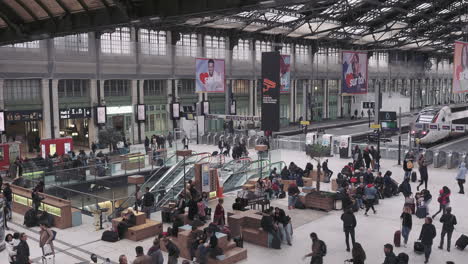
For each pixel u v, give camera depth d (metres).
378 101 45.16
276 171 26.62
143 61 43.88
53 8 17.02
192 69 48.81
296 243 15.55
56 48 36.81
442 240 14.85
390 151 33.88
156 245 11.97
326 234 16.48
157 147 38.72
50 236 13.45
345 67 46.62
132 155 31.25
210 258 13.50
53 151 31.98
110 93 42.59
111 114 42.53
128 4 14.52
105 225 17.89
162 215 18.16
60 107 38.25
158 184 24.47
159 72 45.62
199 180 21.19
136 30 43.47
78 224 17.89
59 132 37.97
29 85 36.12
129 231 16.03
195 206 16.89
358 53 47.31
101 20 16.06
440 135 43.91
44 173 25.75
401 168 30.05
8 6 18.22
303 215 18.98
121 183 28.89
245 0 12.60
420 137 42.53
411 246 15.22
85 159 29.77
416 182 25.61
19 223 18.31
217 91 44.03
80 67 38.59
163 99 47.81
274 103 28.59
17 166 26.47
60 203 17.94
